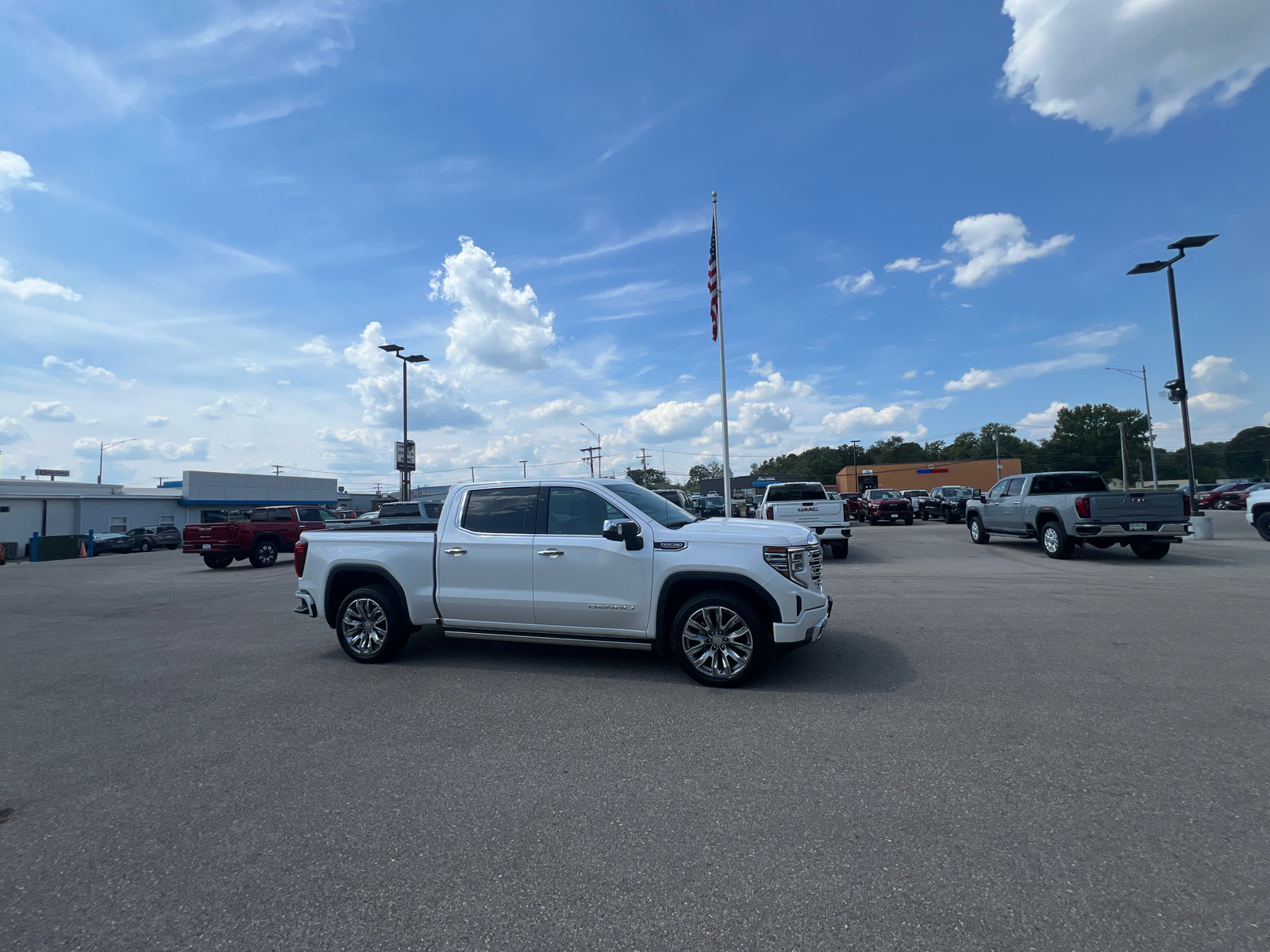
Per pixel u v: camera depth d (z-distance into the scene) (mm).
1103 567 12734
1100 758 3865
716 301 22453
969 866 2826
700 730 4535
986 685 5293
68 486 41812
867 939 2389
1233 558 13633
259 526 20125
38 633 9211
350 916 2621
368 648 6660
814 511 15508
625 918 2555
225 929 2564
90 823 3477
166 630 9094
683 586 5844
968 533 22719
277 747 4480
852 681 5516
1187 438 19688
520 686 5691
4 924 2637
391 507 16344
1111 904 2539
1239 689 5043
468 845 3141
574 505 6207
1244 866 2760
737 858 2951
